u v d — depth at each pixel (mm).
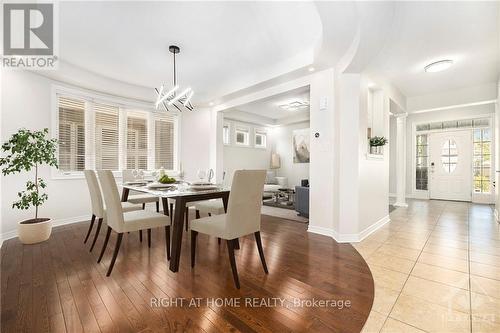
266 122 7500
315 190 3334
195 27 2539
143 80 4148
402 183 5383
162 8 2227
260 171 2066
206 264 2244
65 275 1988
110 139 4238
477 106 5598
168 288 1792
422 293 1729
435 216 4293
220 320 1428
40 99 3359
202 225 2076
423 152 6453
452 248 2654
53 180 3521
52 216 3512
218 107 5203
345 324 1397
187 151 5227
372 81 3705
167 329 1345
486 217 4168
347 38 2406
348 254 2510
